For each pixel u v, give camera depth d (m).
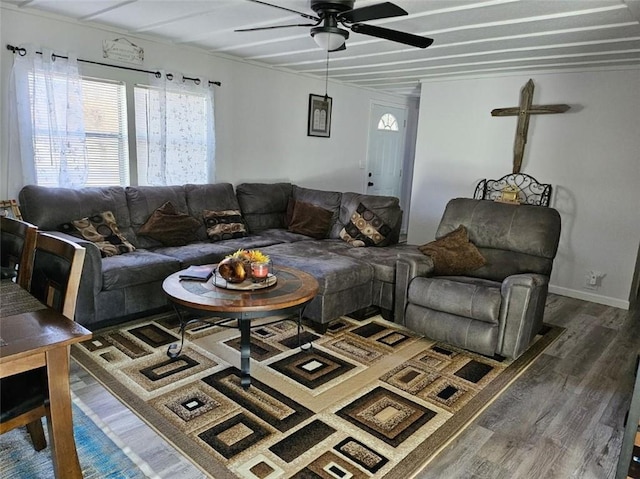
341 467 1.93
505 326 2.95
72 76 3.67
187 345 3.04
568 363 3.06
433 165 5.66
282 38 3.96
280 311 2.39
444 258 3.55
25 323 1.44
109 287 3.10
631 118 4.22
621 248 4.39
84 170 3.86
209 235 4.35
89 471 1.83
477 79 5.17
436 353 3.12
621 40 3.43
